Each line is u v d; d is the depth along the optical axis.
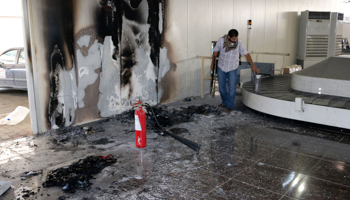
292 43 12.31
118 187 3.02
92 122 5.42
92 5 5.14
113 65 5.64
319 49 12.36
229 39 5.80
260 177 3.21
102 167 3.48
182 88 7.39
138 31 6.01
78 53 5.07
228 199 2.78
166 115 5.79
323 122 4.64
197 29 7.48
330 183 3.07
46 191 2.95
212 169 3.42
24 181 3.17
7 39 17.17
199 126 5.09
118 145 4.24
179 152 3.96
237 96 7.66
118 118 5.64
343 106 4.54
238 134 4.66
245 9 9.07
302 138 4.45
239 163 3.59
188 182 3.12
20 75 7.86
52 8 4.62
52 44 4.71
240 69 7.57
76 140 4.47
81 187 3.02
